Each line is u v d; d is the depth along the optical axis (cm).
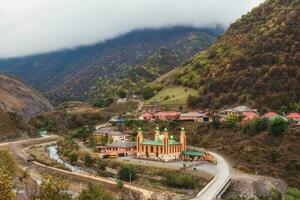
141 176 14762
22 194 9956
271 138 17000
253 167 15338
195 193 11688
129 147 18912
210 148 18738
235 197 12056
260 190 12775
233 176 13738
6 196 6538
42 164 17288
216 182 12794
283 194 12788
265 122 17988
